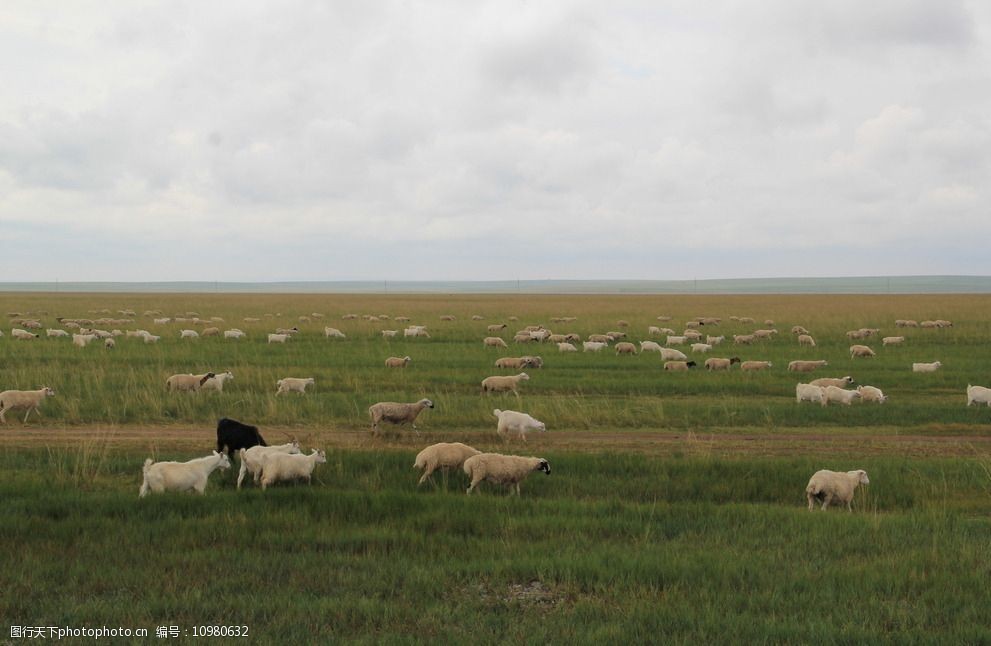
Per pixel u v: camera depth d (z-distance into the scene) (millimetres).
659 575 9367
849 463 15305
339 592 8789
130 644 7422
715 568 9547
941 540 10812
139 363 29906
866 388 22828
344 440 17656
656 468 14734
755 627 7922
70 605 8273
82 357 30828
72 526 10641
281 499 12188
